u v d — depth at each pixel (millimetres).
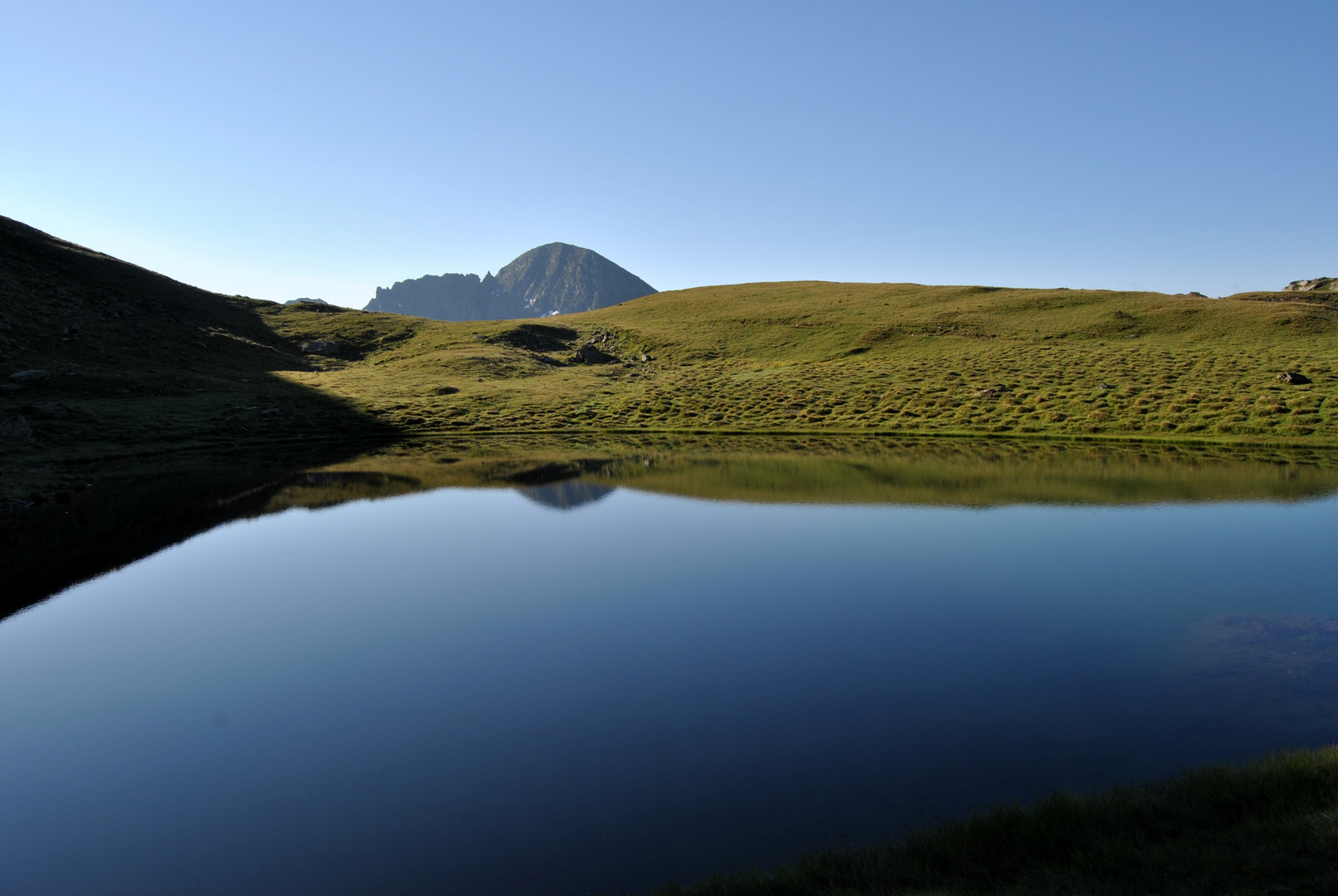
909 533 25719
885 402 69062
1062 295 118500
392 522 30547
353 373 98062
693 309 141750
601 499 34156
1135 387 62719
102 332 87312
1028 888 6598
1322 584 18156
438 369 99188
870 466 42406
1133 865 6695
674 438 62906
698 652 15523
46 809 10555
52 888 8812
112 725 13125
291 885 8625
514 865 8703
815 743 11289
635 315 142750
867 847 7895
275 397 77500
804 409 70750
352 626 18125
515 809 9961
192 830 9898
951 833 7785
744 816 9391
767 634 16406
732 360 103875
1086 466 39594
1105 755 10328
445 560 24266
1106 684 12836
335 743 12227
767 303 140625
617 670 14812
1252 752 9992
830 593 19156
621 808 9789
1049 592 18406
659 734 11914
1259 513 26859
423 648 16484
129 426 59844
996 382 70375
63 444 53656
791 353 103062
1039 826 7527
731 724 12094
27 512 33438
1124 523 25719
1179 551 21812
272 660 16062
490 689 14148
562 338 127438
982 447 50094
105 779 11312
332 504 34688
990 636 15555
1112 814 7660
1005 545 23375
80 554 25781
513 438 65312
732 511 30625
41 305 87938
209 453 55281
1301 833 6688
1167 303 103750
